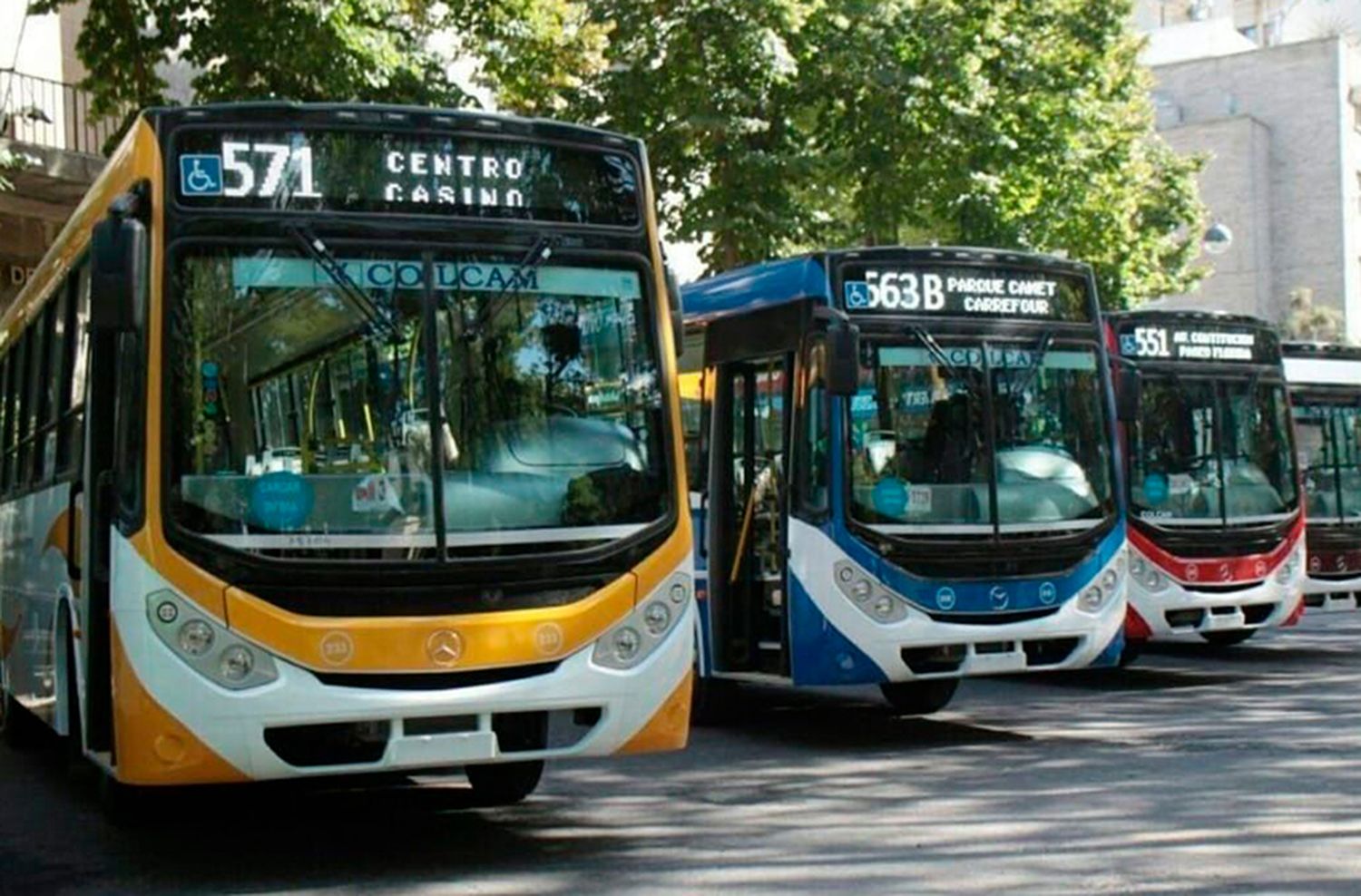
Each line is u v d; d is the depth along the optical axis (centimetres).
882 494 1131
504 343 787
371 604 738
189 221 758
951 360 1170
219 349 751
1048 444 1188
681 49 2114
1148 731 1193
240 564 729
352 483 748
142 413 745
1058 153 2641
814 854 809
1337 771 997
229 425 744
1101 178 2936
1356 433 1811
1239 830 833
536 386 789
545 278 802
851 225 2445
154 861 831
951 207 2572
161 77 2012
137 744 734
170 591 729
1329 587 1767
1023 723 1263
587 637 768
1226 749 1095
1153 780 982
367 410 761
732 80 2144
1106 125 2869
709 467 1277
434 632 739
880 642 1115
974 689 1499
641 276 825
